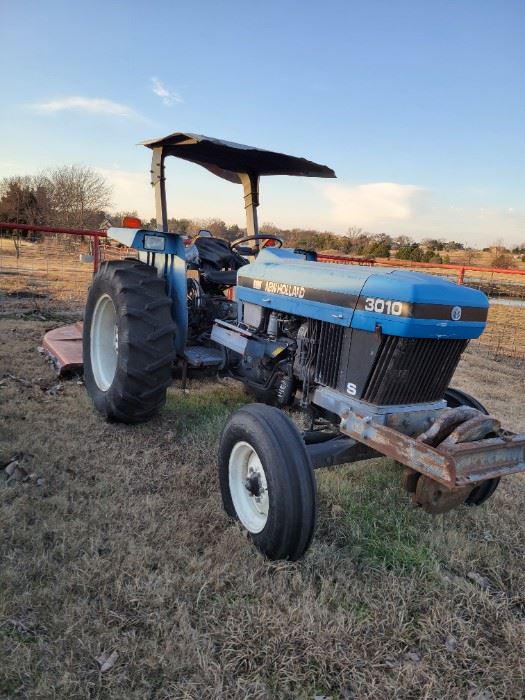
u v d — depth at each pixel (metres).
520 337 9.27
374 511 2.95
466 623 2.15
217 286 4.58
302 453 2.33
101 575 2.19
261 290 3.39
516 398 5.57
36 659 1.79
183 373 4.35
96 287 3.96
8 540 2.38
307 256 3.91
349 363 2.69
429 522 2.88
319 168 4.02
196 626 2.01
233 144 3.45
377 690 1.80
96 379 4.04
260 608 2.10
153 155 4.01
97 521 2.59
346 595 2.23
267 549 2.37
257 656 1.90
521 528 2.90
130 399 3.53
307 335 2.96
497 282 13.07
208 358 3.91
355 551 2.53
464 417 2.43
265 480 2.44
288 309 3.10
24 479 2.91
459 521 2.93
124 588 2.14
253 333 3.49
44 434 3.51
